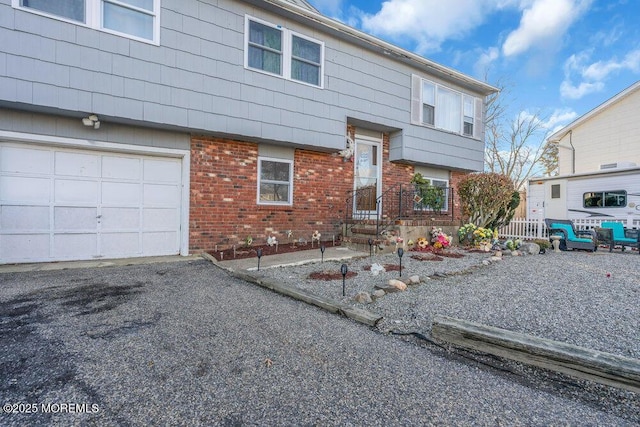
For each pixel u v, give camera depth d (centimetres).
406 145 984
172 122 643
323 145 831
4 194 579
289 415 185
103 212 658
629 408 194
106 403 195
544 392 210
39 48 535
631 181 1127
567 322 321
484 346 264
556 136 1738
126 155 676
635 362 216
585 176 1263
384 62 939
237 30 711
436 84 1061
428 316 345
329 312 364
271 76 754
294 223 853
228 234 759
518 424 178
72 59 557
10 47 518
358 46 890
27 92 528
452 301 390
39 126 582
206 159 732
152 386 213
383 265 585
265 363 245
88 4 568
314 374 229
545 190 1402
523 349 246
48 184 611
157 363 244
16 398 199
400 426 176
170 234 721
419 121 1012
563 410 192
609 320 325
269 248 766
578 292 423
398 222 767
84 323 322
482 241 805
